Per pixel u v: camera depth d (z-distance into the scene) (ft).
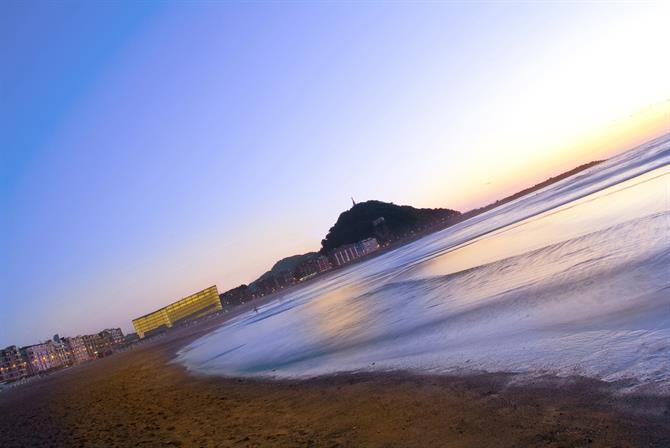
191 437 36.29
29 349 606.55
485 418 25.05
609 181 210.59
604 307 37.99
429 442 23.88
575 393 24.79
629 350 27.91
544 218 158.92
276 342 98.32
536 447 20.13
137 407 61.00
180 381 80.12
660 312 32.09
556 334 36.17
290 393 45.19
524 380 29.19
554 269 61.72
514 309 49.44
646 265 45.27
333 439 27.86
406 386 35.73
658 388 22.15
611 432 19.56
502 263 87.76
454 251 175.83
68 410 77.66
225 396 53.11
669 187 100.58
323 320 109.60
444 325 54.65
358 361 51.57
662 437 17.98
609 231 73.77
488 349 38.96
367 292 141.90
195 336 263.08
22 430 67.26
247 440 31.76
